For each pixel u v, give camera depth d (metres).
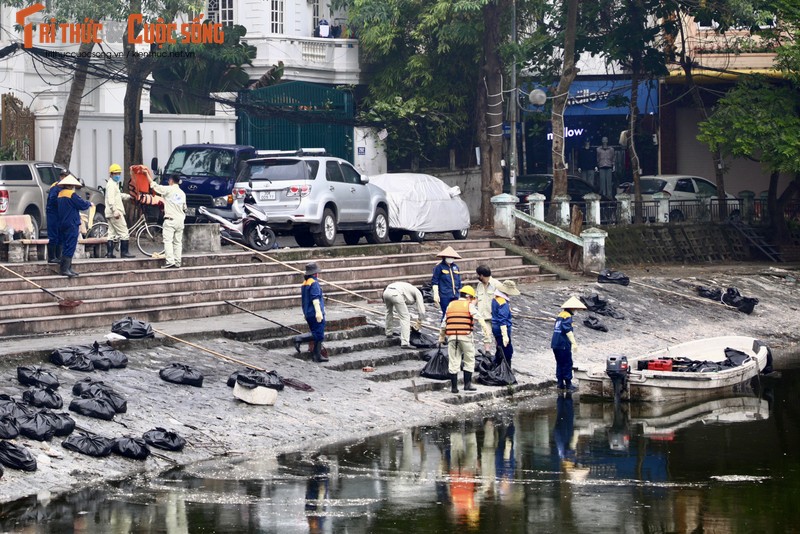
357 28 105.06
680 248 93.69
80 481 35.00
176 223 59.03
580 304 52.69
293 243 76.50
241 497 34.00
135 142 77.19
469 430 44.56
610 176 108.00
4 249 55.00
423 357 54.66
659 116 114.38
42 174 68.88
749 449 42.19
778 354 67.50
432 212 78.25
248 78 96.19
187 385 44.59
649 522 32.22
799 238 101.25
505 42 93.56
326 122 93.12
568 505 33.94
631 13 97.50
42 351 43.78
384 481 36.41
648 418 47.94
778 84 104.62
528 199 83.75
